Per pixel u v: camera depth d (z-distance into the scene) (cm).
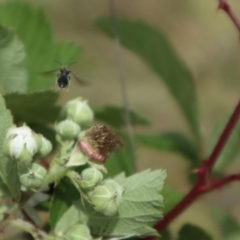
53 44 59
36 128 55
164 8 117
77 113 51
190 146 60
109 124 59
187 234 54
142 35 60
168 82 60
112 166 56
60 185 51
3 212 49
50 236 49
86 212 50
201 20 112
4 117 50
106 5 111
